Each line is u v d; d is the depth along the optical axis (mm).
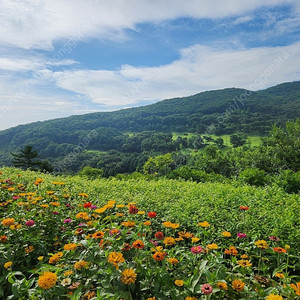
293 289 2514
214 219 4875
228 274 2744
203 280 2588
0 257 2879
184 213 5156
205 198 6473
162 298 2369
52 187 6484
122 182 9102
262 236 4219
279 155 17438
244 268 2908
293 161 17125
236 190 7527
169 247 3961
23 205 4207
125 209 5145
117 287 2336
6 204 4402
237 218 4898
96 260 2682
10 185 5875
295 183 8984
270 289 2551
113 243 2842
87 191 6953
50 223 3879
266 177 10422
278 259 3227
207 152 20688
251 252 3553
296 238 3963
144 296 2494
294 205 5629
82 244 2779
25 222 3529
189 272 2754
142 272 2562
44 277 2090
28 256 3109
